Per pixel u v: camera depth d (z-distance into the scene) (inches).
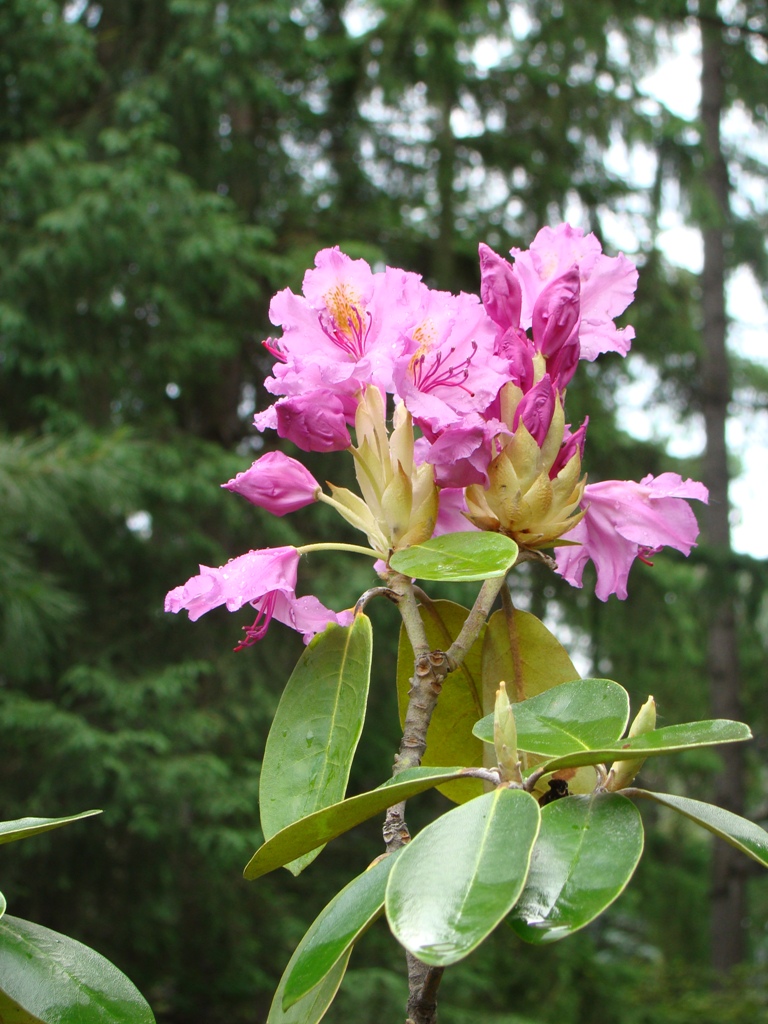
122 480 264.5
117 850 291.0
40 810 271.9
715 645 453.7
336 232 388.8
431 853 34.1
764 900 558.9
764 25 451.2
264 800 45.4
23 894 279.6
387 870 37.7
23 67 325.4
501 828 34.2
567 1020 326.0
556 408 45.8
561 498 46.1
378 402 47.6
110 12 386.0
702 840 478.3
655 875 430.6
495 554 41.6
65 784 271.7
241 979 311.1
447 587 305.9
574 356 48.1
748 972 416.8
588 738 39.0
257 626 50.1
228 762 304.2
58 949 39.6
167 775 266.4
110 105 354.6
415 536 46.6
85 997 38.3
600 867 35.4
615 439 385.7
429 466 47.0
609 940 523.2
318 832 37.9
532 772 36.7
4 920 40.1
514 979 329.4
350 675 47.1
